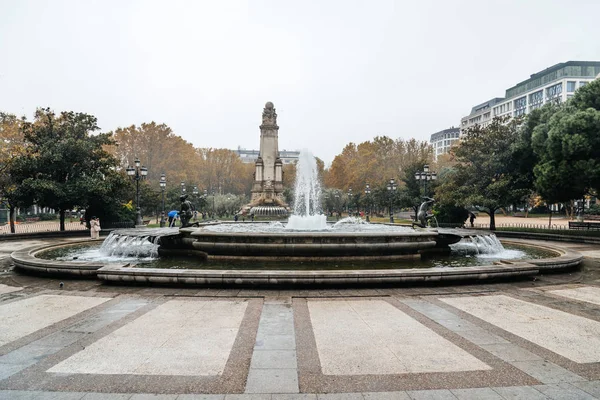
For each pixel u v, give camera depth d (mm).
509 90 97625
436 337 5742
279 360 4887
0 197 26406
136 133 75312
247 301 7766
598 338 5727
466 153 29438
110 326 6223
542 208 66312
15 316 6793
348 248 12008
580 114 19844
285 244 12031
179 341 5543
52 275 10062
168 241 13961
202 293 8391
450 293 8492
